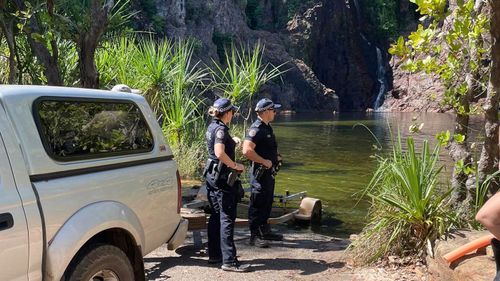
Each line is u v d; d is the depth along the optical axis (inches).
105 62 478.6
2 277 109.7
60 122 133.2
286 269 216.5
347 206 375.9
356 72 2365.9
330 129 1182.9
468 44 223.0
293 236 282.4
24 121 122.7
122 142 153.5
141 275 155.5
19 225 113.0
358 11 2393.0
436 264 182.9
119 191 144.5
